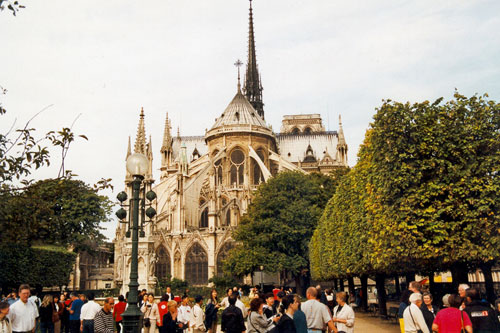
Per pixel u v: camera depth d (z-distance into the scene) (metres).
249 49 155.75
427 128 24.62
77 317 21.92
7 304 12.32
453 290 24.92
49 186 15.62
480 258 23.52
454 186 23.86
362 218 31.17
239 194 103.12
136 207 17.86
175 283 73.88
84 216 64.50
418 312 12.95
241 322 14.76
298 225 65.88
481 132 24.23
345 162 136.25
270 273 65.75
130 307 16.56
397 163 24.95
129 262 42.09
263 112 154.00
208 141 114.81
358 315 38.59
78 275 92.19
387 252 25.05
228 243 84.56
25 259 45.94
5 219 15.16
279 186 70.00
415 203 24.05
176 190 90.62
